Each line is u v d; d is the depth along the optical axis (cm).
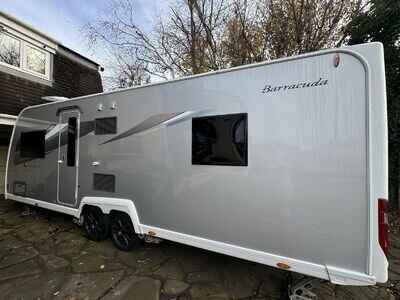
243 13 673
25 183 509
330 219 216
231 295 272
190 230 295
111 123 370
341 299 266
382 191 197
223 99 274
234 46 697
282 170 238
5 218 543
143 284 290
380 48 202
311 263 223
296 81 233
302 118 229
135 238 360
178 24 772
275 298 267
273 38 629
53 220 529
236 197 262
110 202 365
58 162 443
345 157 211
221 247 271
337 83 215
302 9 580
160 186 320
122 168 357
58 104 446
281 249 238
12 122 635
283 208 237
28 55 780
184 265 335
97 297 267
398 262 353
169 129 314
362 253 204
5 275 312
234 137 265
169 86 315
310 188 225
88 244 401
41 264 339
